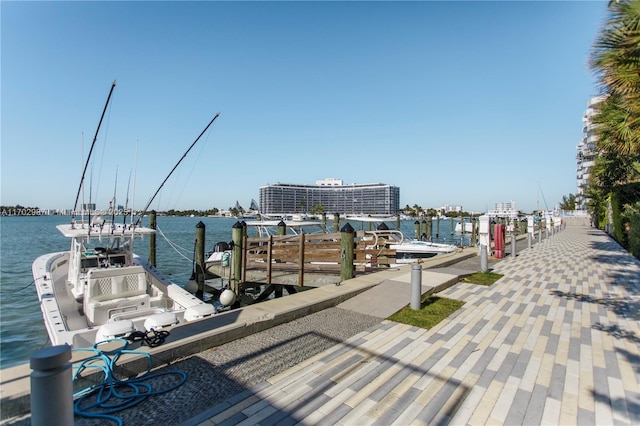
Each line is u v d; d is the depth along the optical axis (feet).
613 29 16.31
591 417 10.71
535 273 35.73
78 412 10.46
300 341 16.67
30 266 65.16
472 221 94.63
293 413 10.71
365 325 19.15
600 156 63.10
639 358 14.92
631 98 17.56
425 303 23.54
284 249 37.68
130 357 13.02
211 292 45.62
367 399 11.55
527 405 11.32
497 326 19.07
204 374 13.14
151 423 10.11
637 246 47.78
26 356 25.67
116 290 25.35
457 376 13.24
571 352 15.55
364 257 35.63
